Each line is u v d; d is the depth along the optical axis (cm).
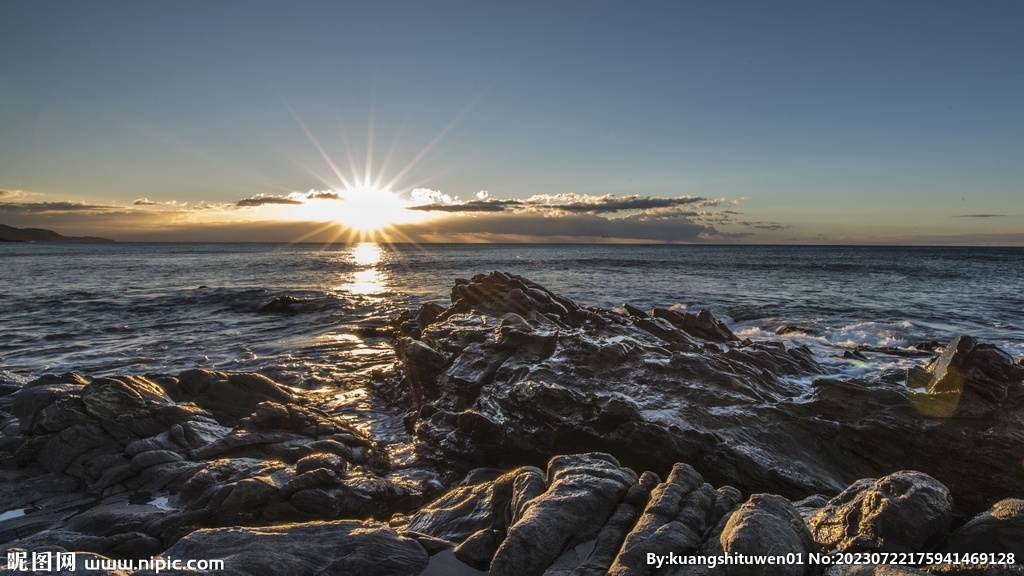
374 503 834
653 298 3606
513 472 683
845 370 1503
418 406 1291
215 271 6712
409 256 12862
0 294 3844
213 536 578
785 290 4103
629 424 916
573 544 535
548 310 1769
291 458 972
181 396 1198
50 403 1069
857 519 520
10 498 833
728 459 851
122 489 868
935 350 1822
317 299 3341
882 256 12019
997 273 5797
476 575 545
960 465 851
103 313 3003
